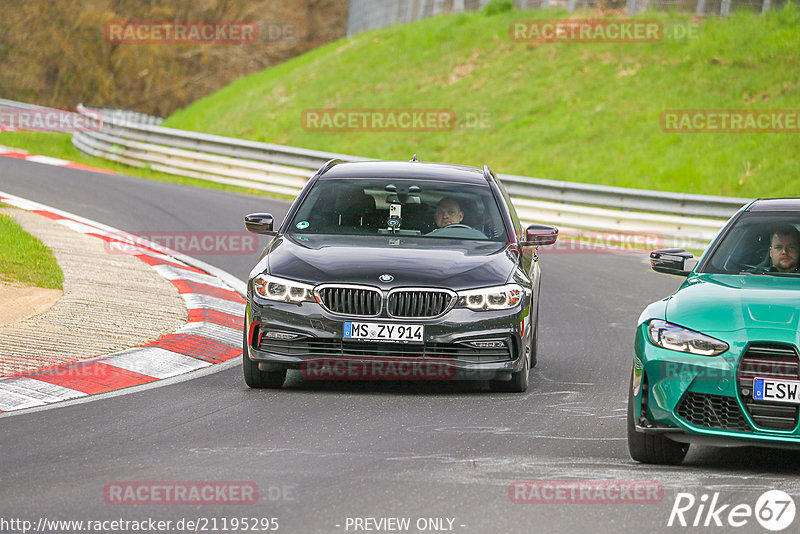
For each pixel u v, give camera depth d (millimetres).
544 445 23375
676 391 21297
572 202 78938
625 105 107188
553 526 17234
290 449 22422
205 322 37875
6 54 196000
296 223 31750
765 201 27547
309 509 18000
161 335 35156
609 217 75312
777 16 115500
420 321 27922
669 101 104688
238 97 140750
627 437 24188
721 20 118625
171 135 97062
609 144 100375
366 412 26422
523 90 116500
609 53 119062
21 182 72812
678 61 112375
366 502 18438
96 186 75688
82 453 21891
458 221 31812
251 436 23625
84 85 197125
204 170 94000
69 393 27812
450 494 19016
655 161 94812
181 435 23641
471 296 28203
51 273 42688
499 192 33406
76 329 34562
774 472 21438
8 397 26953
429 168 34469
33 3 198750
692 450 23719
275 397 28156
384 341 27812
